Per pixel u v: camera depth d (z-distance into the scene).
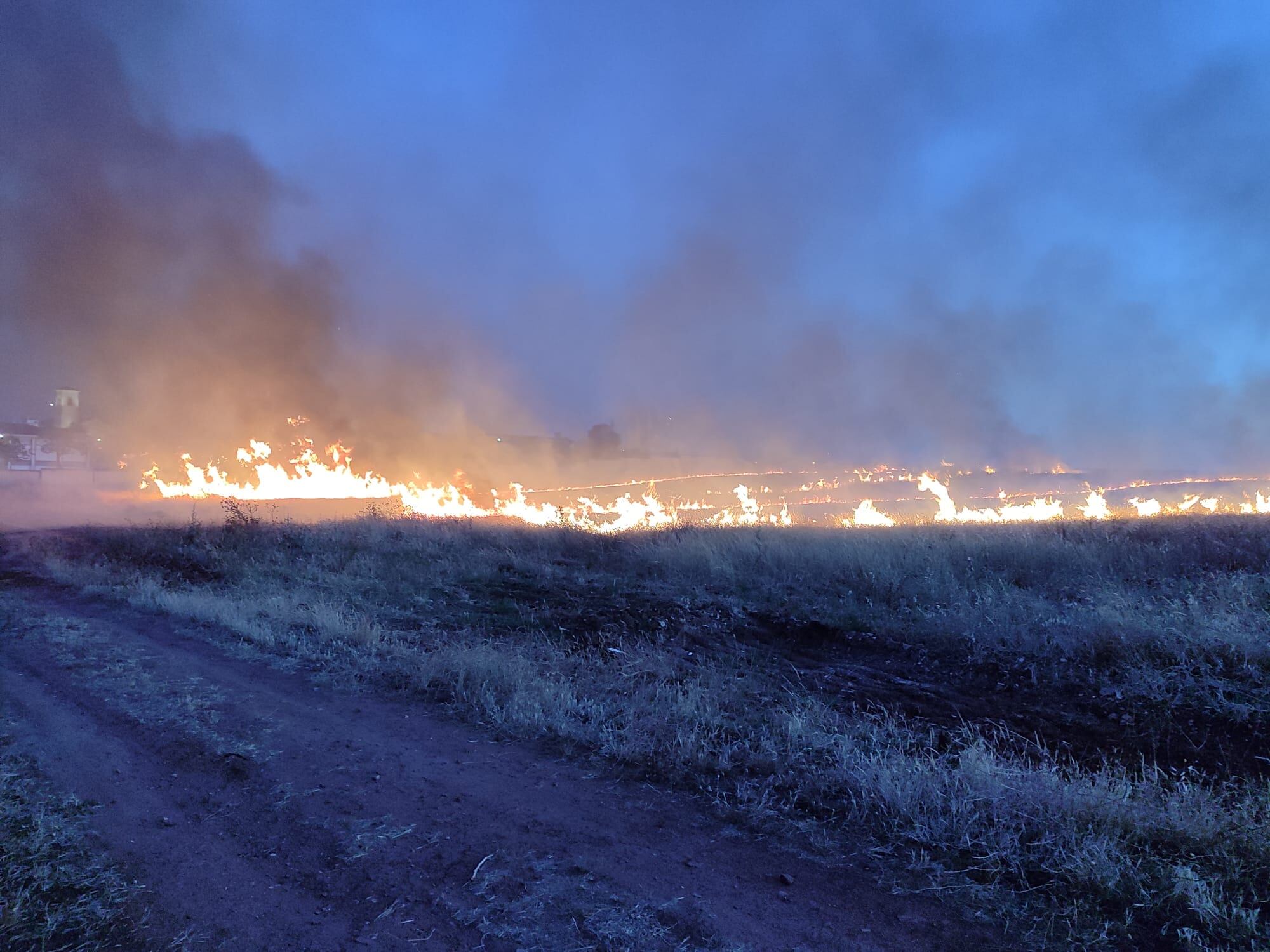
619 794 4.21
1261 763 4.28
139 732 5.08
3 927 2.85
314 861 3.46
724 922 2.96
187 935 2.87
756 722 5.26
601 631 7.81
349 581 10.26
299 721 5.31
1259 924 2.87
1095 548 8.84
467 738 5.06
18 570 12.20
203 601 8.98
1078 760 4.50
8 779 4.27
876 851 3.54
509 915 3.02
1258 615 6.07
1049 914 3.00
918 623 7.36
